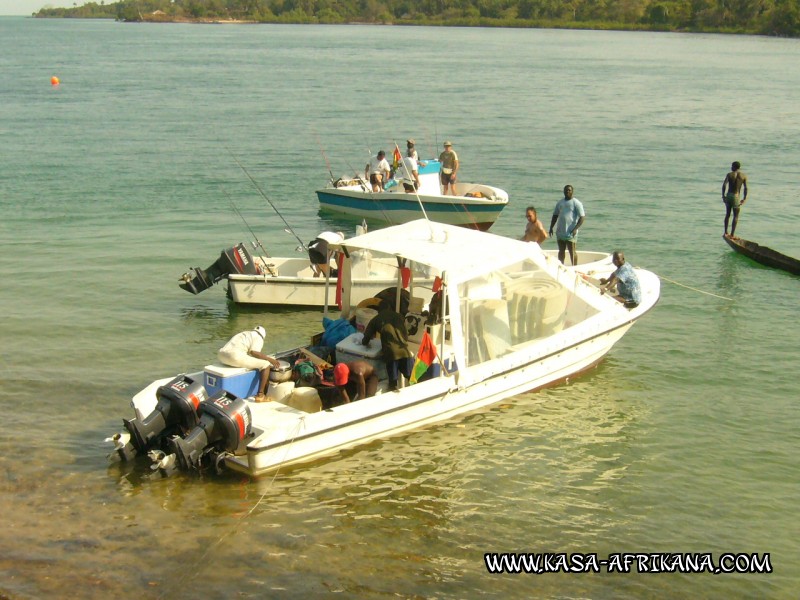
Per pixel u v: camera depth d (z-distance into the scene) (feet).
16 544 25.98
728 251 64.08
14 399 36.40
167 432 31.55
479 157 105.09
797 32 533.14
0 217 71.20
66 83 201.87
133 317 48.01
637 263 60.54
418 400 33.37
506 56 327.88
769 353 43.93
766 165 101.09
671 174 94.94
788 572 26.40
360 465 31.89
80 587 24.13
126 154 103.40
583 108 160.15
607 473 31.96
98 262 58.54
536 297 38.01
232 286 49.39
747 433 35.32
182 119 137.39
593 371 41.45
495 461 32.55
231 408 30.07
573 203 52.54
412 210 71.10
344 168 97.35
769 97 184.34
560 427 35.47
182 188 84.74
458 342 34.40
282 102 163.43
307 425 30.63
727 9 590.14
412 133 124.88
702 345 45.01
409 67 263.90
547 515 29.07
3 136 116.37
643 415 36.78
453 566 26.02
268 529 27.45
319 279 49.75
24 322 46.24
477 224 70.74
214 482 30.25
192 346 43.83
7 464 30.78
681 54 350.43
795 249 65.00
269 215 74.79
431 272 39.19
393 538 27.35
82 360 41.22
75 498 28.76
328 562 25.88
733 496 30.55
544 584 25.40
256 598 24.07
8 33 601.21
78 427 34.04
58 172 91.20
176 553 25.94
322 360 35.35
